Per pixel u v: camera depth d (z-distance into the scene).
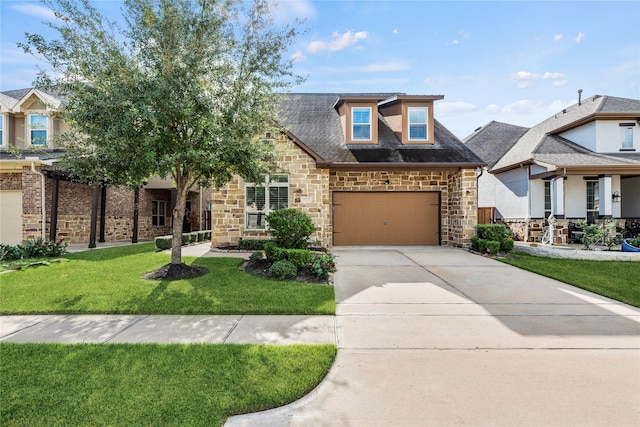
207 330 4.56
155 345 3.98
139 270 8.01
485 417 2.72
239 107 7.16
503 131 19.95
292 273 7.44
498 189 16.75
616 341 4.24
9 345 3.97
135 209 14.75
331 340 4.25
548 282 7.44
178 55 6.75
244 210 11.78
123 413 2.73
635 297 6.21
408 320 5.04
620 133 14.55
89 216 14.77
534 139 16.81
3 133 13.31
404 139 13.48
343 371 3.46
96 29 6.59
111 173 6.95
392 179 13.91
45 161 11.76
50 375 3.29
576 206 14.62
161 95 6.09
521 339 4.30
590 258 10.16
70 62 6.41
